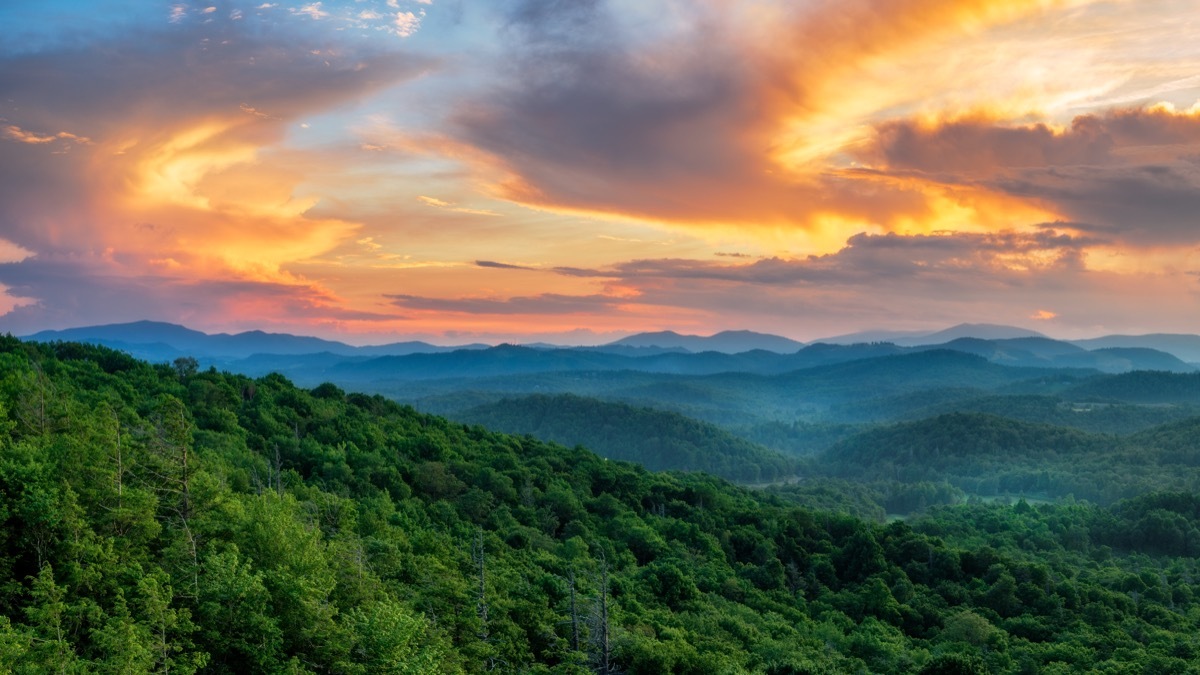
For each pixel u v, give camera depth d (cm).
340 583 6088
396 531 8994
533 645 6969
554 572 9819
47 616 4047
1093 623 10944
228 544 5153
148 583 4403
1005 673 8912
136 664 3953
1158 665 8600
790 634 9688
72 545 4669
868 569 13212
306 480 12344
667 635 7738
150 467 5734
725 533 14362
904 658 9175
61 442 5575
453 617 6381
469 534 10962
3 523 4662
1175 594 13225
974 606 11794
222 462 9694
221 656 4775
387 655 4884
